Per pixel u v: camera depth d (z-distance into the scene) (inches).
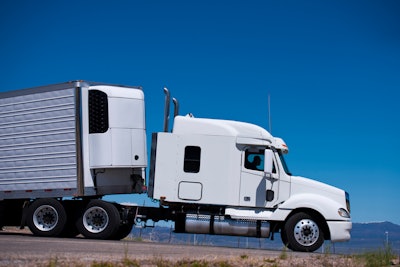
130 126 676.7
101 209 660.7
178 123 660.7
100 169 673.6
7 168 702.5
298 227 632.4
